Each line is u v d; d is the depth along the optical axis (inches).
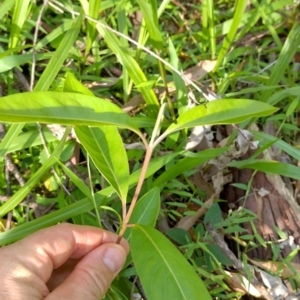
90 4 14.4
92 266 10.1
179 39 18.3
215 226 13.6
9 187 13.9
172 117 14.8
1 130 14.2
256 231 13.8
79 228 11.1
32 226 11.8
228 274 13.1
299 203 15.0
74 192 14.0
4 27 16.0
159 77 15.6
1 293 9.5
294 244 13.8
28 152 14.7
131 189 14.0
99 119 8.2
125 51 14.2
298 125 16.6
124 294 12.2
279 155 15.4
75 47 17.0
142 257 9.1
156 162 13.2
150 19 13.7
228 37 15.4
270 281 13.0
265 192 14.5
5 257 10.0
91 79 16.2
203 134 14.3
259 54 17.9
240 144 14.0
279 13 18.9
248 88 15.7
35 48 14.4
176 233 13.6
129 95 16.2
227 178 15.0
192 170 14.5
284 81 17.2
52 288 11.5
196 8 19.4
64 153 14.1
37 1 17.5
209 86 16.9
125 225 9.9
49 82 13.4
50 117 7.7
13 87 15.9
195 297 8.7
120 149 9.8
